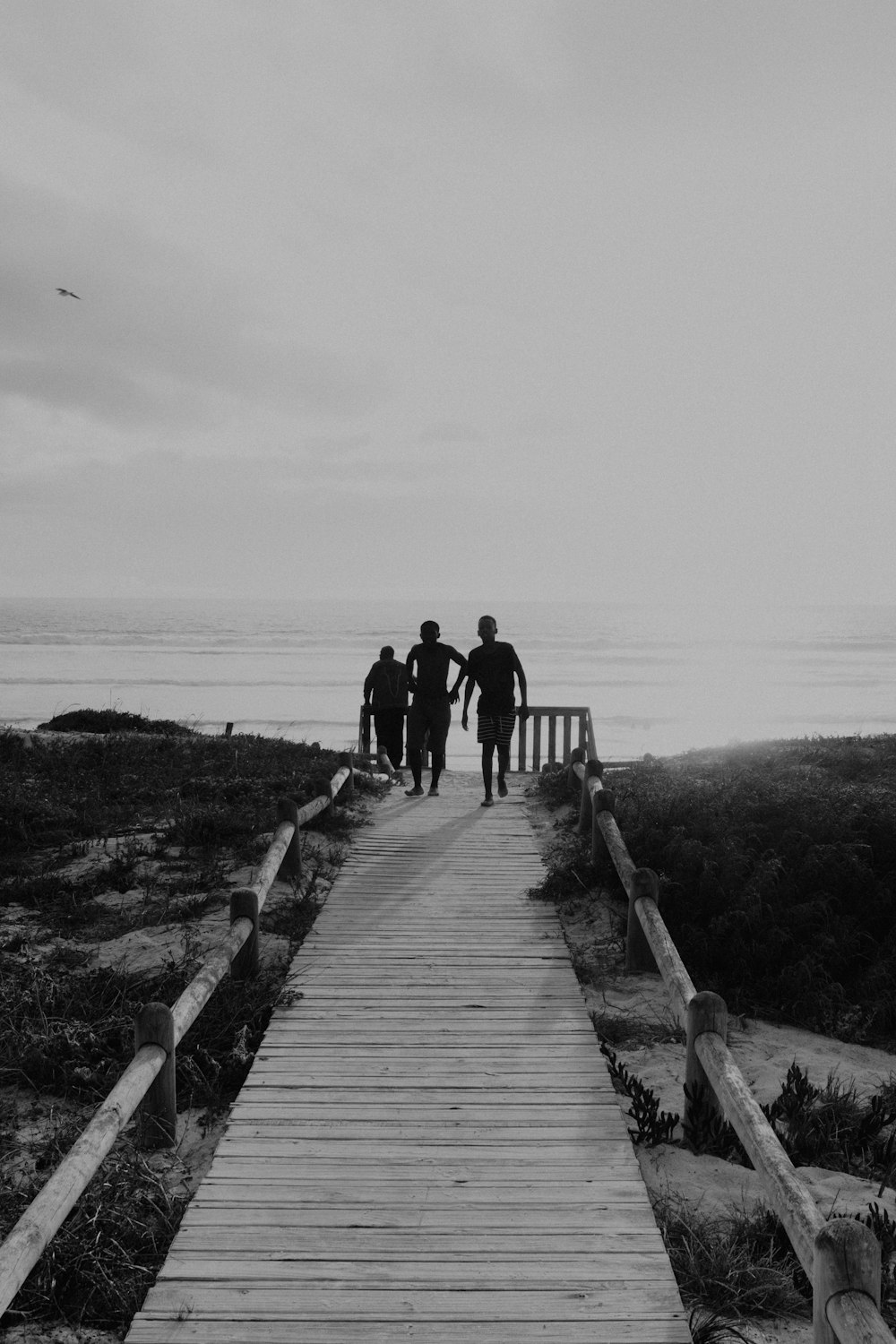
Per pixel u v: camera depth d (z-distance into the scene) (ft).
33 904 30.99
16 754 53.26
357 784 46.70
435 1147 16.02
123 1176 15.35
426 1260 13.05
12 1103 19.33
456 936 26.40
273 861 26.63
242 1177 15.12
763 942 25.50
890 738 51.37
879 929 26.96
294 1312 12.04
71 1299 13.16
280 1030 20.72
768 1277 13.10
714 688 153.69
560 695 143.02
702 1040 16.61
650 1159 16.58
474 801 44.19
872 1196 15.93
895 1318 12.29
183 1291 12.45
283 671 173.47
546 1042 20.12
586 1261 13.06
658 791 34.68
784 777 36.81
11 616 446.19
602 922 27.91
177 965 24.36
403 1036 20.39
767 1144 13.20
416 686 44.42
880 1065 21.57
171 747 55.98
